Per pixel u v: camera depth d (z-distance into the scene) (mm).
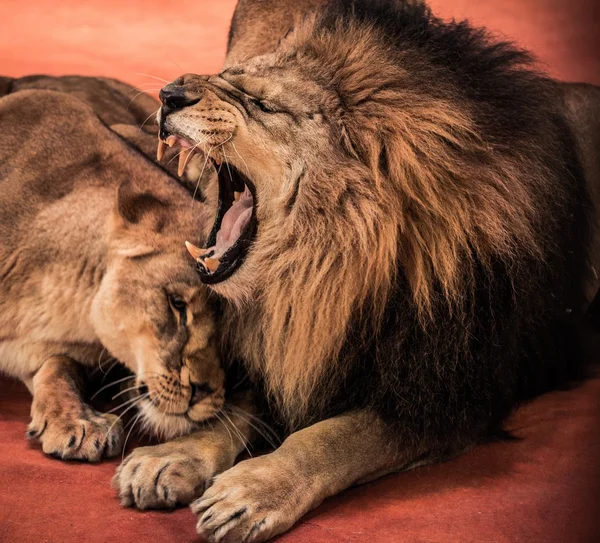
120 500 5156
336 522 4988
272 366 5797
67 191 6672
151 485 5059
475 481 5551
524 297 5730
